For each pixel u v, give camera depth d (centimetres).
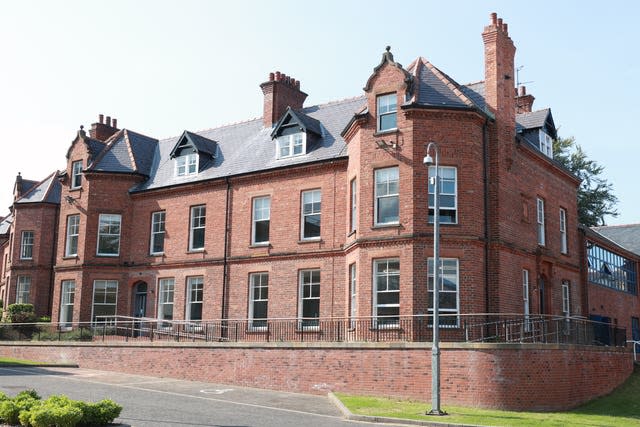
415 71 2531
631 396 2369
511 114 2617
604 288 3644
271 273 2852
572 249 3186
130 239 3334
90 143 3472
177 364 2597
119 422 1529
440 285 2308
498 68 2558
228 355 2472
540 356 2036
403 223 2336
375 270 2389
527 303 2622
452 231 2327
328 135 2931
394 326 2291
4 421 1395
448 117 2392
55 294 3381
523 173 2714
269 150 3086
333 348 2231
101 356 2828
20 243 4019
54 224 4031
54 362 2962
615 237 4597
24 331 3275
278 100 3294
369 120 2483
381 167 2425
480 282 2334
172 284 3175
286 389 2305
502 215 2466
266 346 2377
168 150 3550
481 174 2423
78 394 2012
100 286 3303
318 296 2720
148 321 2872
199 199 3155
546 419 1786
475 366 1997
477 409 1939
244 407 1903
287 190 2878
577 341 2389
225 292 2970
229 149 3306
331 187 2747
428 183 2350
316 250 2730
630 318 4006
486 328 2289
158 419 1620
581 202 5719
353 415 1744
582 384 2225
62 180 3503
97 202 3344
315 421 1681
